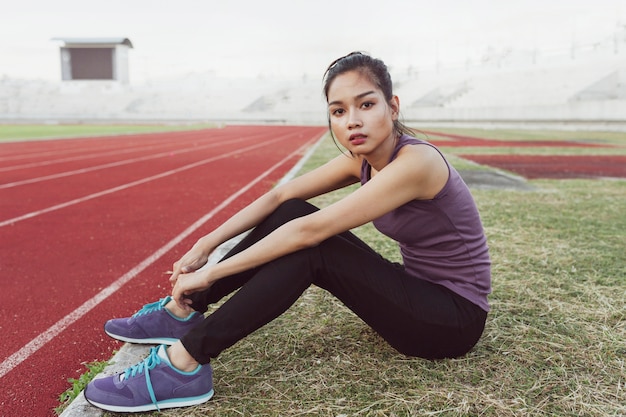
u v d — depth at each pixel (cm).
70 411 160
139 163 1039
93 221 469
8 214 500
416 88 5106
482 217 431
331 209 150
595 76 3638
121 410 157
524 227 392
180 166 979
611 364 180
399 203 151
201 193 635
